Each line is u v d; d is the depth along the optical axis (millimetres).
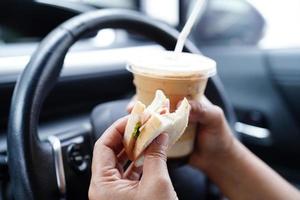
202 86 359
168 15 1172
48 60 348
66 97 564
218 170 448
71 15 720
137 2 1211
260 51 940
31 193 307
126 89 660
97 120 401
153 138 271
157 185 255
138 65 336
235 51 993
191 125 375
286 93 902
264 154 962
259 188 439
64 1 791
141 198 255
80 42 724
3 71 496
